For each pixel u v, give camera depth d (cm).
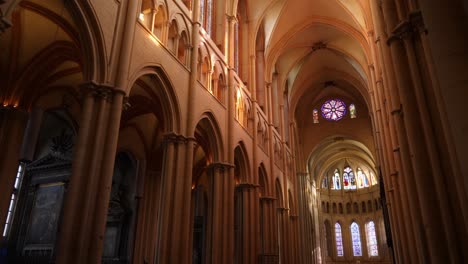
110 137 905
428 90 828
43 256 2056
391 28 988
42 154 2398
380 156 2553
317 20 2773
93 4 938
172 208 1206
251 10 2386
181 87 1341
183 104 1340
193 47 1458
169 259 1148
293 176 3241
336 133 4116
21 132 1359
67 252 775
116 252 2136
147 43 1155
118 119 935
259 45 2645
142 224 2159
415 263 1288
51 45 1351
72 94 1717
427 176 816
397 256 1959
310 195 4234
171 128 1280
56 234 2139
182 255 1179
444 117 595
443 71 402
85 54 939
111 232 2205
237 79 2019
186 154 1301
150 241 2141
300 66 3375
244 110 2088
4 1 725
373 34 2186
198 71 1506
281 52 2864
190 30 1472
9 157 1298
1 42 1287
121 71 980
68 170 2284
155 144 2259
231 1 1998
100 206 843
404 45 917
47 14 1142
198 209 2691
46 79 1466
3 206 1266
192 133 1337
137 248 2109
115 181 2345
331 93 4197
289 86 3459
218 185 1594
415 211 1005
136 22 1111
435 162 766
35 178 2361
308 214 3756
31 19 1242
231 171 1656
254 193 2011
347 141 4472
